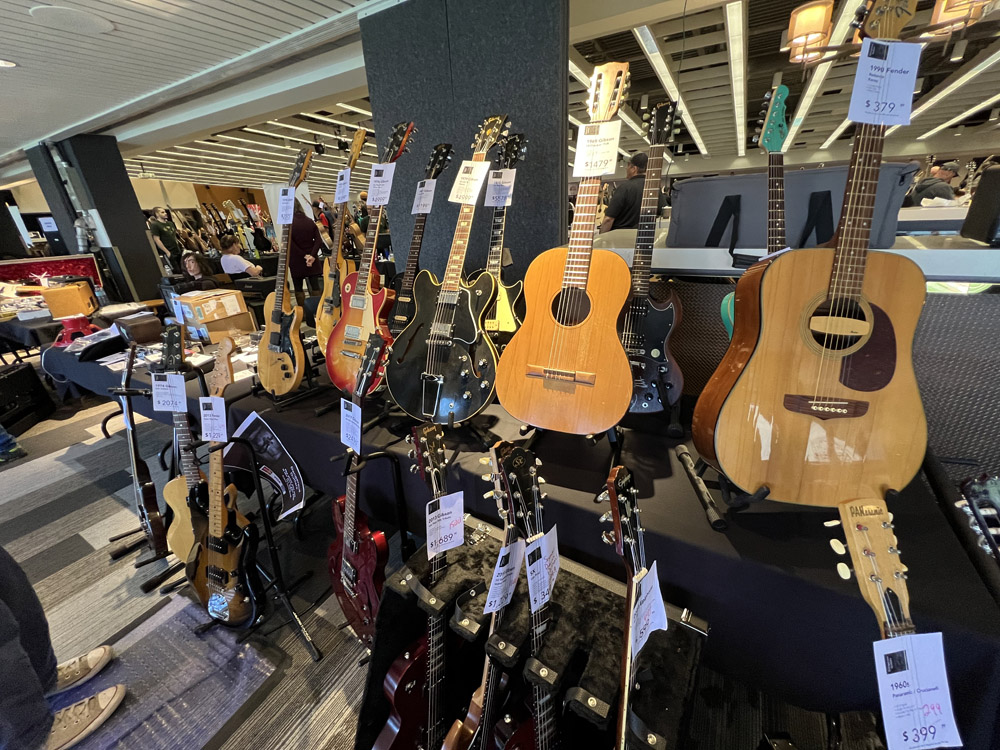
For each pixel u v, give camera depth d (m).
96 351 2.26
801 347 0.77
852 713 0.96
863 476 0.77
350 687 1.33
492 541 1.10
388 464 1.34
